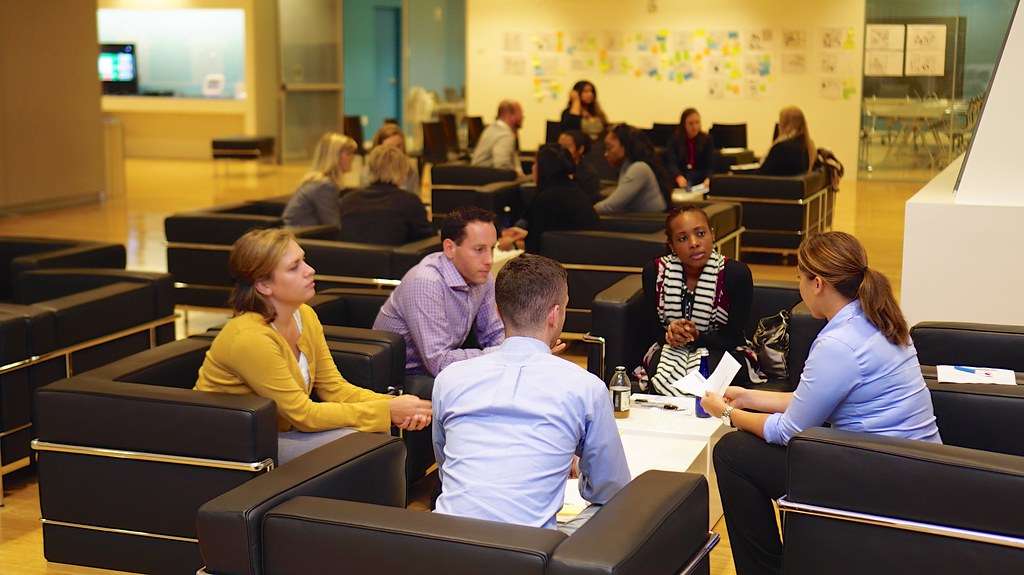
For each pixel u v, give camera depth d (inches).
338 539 91.4
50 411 135.0
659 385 176.6
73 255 224.7
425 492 175.3
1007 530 99.7
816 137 658.2
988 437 134.0
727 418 146.7
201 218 283.1
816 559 109.0
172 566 133.6
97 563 137.3
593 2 698.8
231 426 127.3
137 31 785.6
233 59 768.3
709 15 671.1
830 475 106.9
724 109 678.5
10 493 176.4
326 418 136.5
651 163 313.7
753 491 129.5
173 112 773.9
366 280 244.5
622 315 186.5
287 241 135.1
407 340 171.0
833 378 119.3
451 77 764.0
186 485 131.1
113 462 134.2
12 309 176.6
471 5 729.0
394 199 257.1
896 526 104.2
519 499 99.2
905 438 114.0
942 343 164.1
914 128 637.9
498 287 108.3
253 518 95.3
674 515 94.3
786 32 654.5
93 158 547.8
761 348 183.0
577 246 261.7
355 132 607.5
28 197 510.6
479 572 86.2
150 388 134.0
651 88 693.9
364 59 794.2
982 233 185.9
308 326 145.5
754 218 390.9
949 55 624.1
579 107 520.1
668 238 183.5
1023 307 185.2
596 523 90.0
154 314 203.9
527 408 102.0
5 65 493.4
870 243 413.4
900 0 628.4
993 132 186.5
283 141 759.7
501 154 450.9
